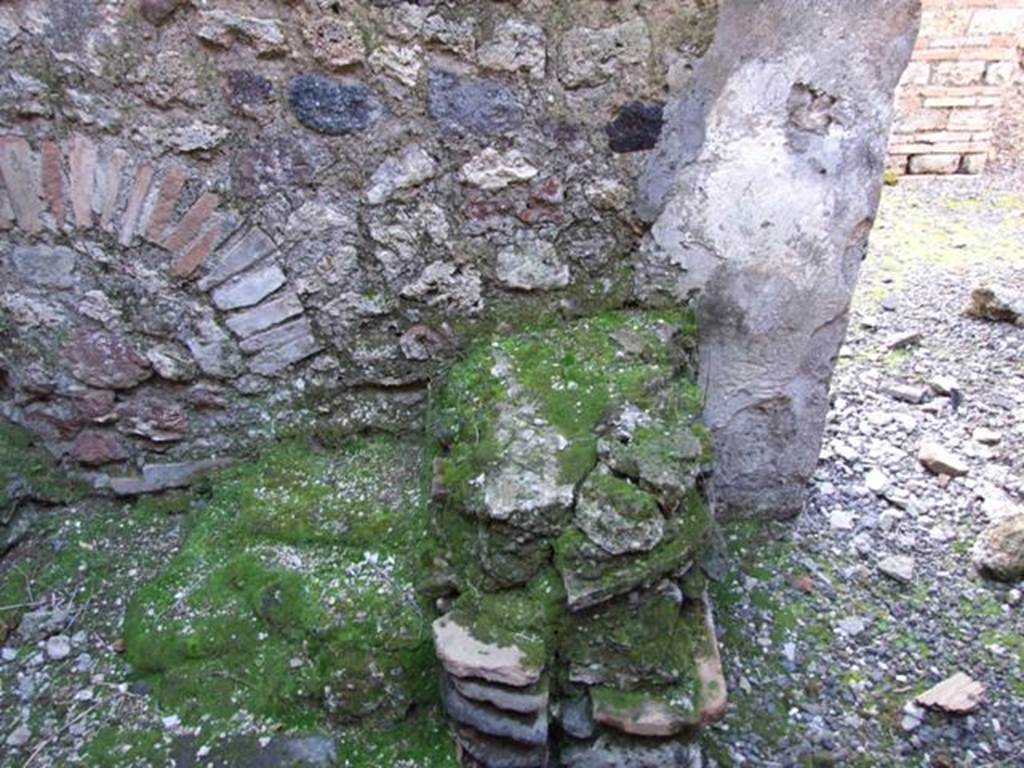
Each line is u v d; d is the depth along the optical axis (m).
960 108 4.57
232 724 1.68
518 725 1.47
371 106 1.82
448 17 1.74
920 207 4.38
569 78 1.80
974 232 4.07
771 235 1.96
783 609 2.10
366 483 2.03
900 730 1.84
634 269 2.03
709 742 1.79
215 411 2.13
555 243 1.98
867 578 2.20
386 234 1.95
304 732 1.65
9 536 2.06
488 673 1.45
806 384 2.14
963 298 3.43
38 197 1.87
